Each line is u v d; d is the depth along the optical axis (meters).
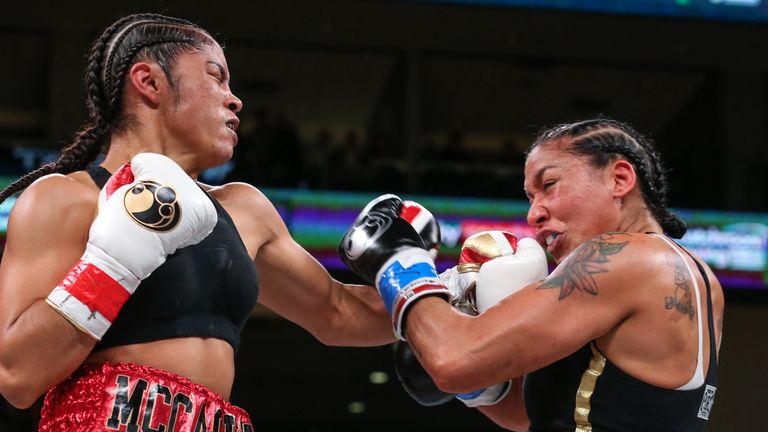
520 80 13.54
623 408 1.98
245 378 12.15
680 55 12.38
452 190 10.62
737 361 9.95
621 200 2.19
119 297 1.77
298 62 12.65
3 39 12.09
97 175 1.97
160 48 2.08
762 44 12.34
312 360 11.60
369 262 2.23
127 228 1.76
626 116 13.87
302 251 2.49
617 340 1.99
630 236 2.05
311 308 2.52
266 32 11.59
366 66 12.84
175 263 1.91
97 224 1.78
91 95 2.11
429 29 11.98
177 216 1.79
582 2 11.84
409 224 2.29
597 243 2.04
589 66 12.91
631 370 1.98
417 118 11.84
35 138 12.19
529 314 1.98
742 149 12.13
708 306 2.08
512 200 10.58
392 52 12.23
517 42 12.19
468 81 13.48
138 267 1.77
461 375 1.99
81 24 10.76
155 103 2.07
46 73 12.38
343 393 12.48
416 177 10.63
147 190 1.79
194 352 1.89
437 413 12.77
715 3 11.91
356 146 11.27
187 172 2.12
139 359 1.85
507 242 2.39
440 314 2.08
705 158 11.69
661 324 1.97
